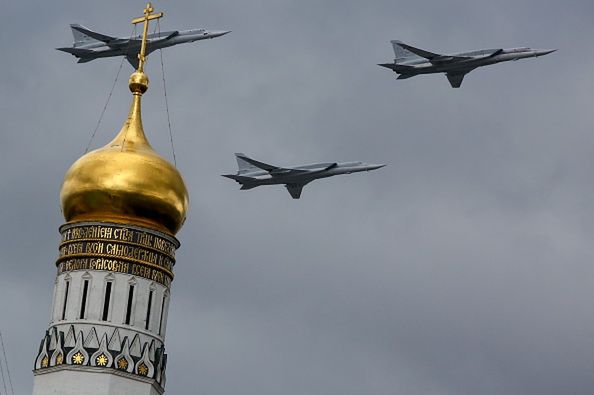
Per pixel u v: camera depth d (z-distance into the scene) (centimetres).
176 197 16450
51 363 15512
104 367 15388
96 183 16175
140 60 17812
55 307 15950
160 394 15812
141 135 17000
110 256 15950
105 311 15712
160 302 16088
